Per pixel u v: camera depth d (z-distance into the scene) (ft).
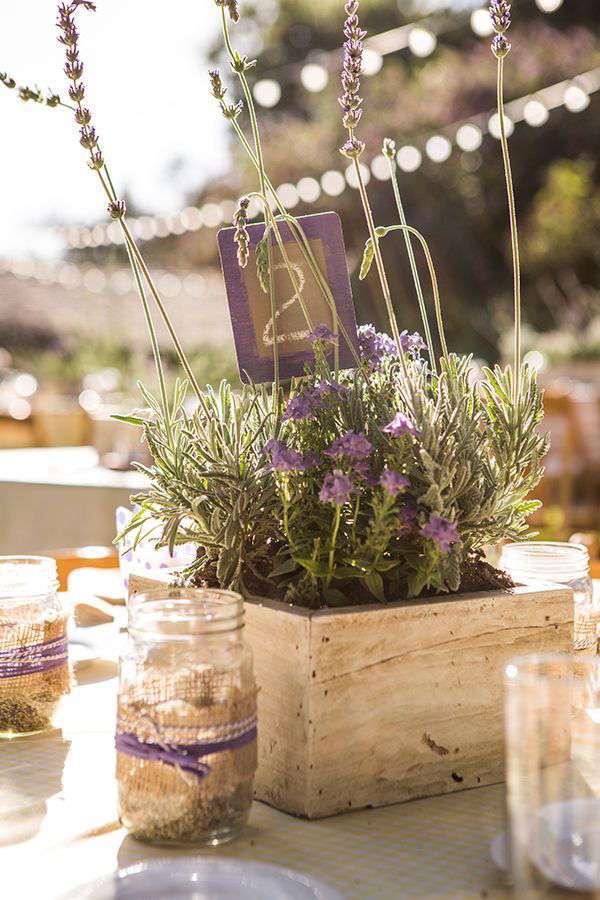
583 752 2.07
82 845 2.52
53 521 12.84
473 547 3.22
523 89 45.75
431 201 47.44
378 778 2.83
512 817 2.08
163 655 2.53
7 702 3.37
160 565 4.08
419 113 46.93
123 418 3.18
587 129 45.50
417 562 2.94
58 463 16.16
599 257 47.01
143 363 36.88
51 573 3.61
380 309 47.06
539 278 48.47
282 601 2.94
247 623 2.92
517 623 3.08
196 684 2.50
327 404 3.13
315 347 3.20
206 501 3.15
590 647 3.81
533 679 2.08
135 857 2.45
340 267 3.48
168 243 50.85
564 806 2.05
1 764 3.14
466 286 48.29
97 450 16.51
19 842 2.54
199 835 2.49
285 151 48.49
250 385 3.38
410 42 15.24
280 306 3.46
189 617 2.55
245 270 3.46
